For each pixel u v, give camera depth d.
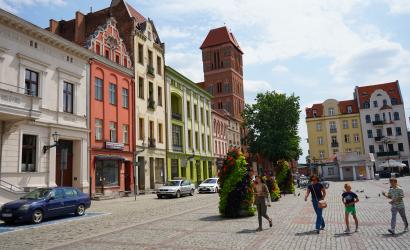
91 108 29.47
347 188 10.90
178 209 19.84
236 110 82.50
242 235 10.68
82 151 27.89
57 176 26.23
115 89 33.59
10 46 21.98
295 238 9.97
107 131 31.62
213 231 11.59
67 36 37.38
